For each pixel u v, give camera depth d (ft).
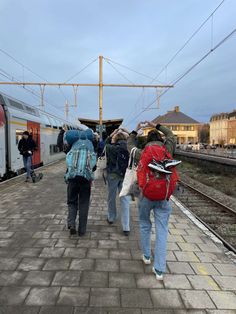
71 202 17.43
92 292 11.14
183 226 19.48
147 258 13.56
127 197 17.39
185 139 313.53
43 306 10.22
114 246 15.69
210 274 12.76
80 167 16.51
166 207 12.44
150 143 12.75
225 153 165.89
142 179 11.86
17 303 10.38
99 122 64.95
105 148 19.52
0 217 20.92
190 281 12.10
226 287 11.71
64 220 20.25
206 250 15.43
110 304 10.41
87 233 17.69
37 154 55.77
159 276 12.14
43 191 30.66
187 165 105.09
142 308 10.21
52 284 11.67
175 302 10.61
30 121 50.83
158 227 12.43
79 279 12.09
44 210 22.89
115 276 12.40
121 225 19.39
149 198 11.97
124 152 18.99
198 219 21.21
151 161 11.81
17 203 25.23
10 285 11.56
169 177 11.83
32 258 14.05
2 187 32.94
